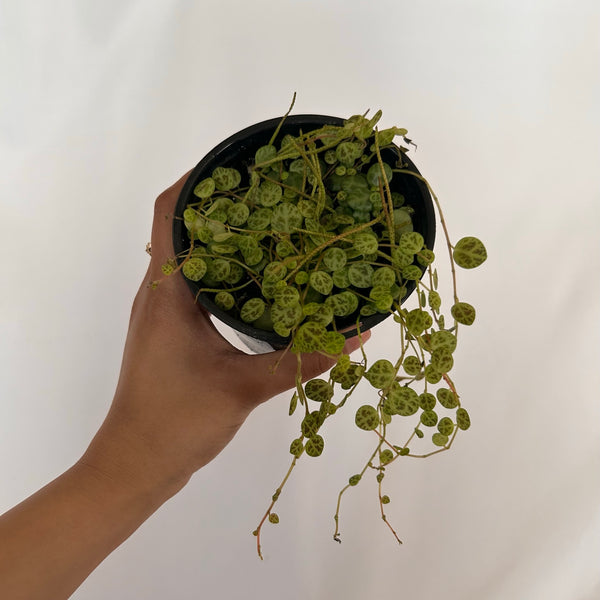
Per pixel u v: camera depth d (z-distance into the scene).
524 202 0.54
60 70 0.54
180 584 0.55
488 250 0.54
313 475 0.54
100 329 0.55
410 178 0.33
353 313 0.32
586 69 0.53
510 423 0.54
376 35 0.53
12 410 0.55
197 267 0.30
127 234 0.54
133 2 0.53
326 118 0.33
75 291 0.55
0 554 0.36
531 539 0.54
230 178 0.33
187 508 0.55
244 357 0.39
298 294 0.29
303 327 0.29
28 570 0.36
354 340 0.40
